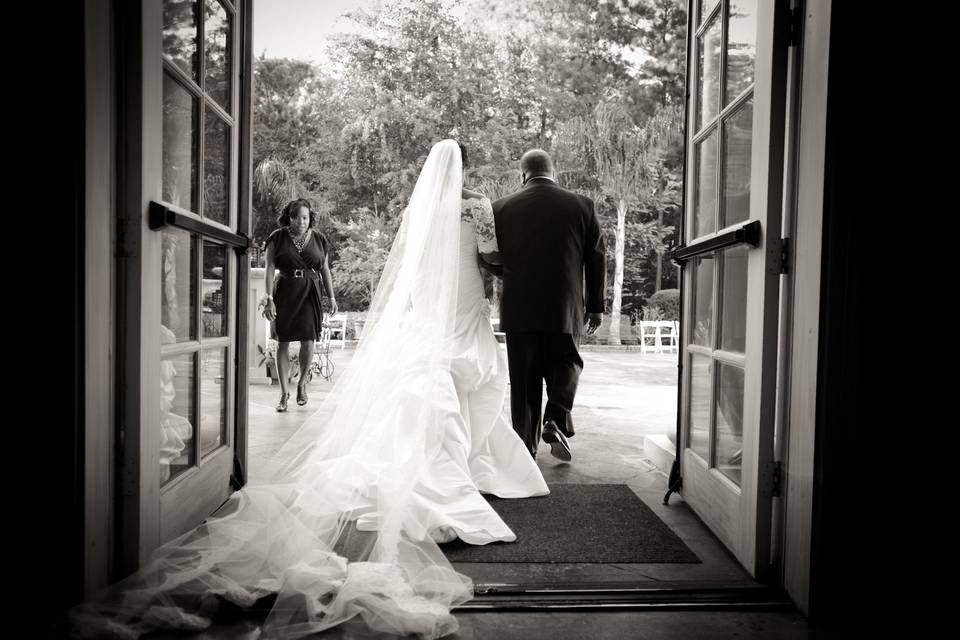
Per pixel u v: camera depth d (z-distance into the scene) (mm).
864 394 1883
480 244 3457
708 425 2762
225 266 2949
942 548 1879
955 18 1837
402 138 18375
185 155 2447
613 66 18484
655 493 3309
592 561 2355
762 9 2172
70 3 1749
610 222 18109
